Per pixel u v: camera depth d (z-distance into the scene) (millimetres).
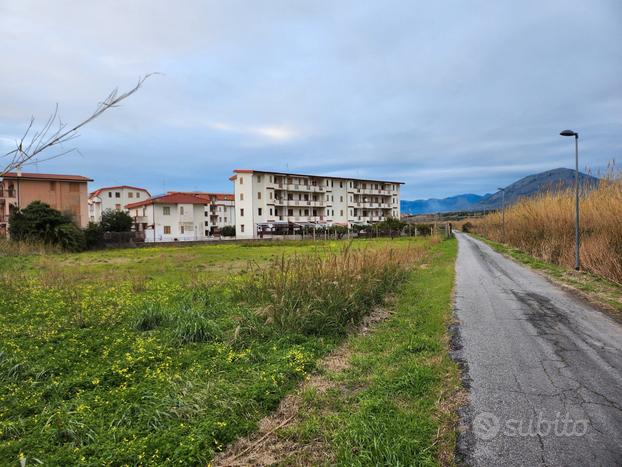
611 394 4355
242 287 9680
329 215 74938
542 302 9578
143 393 4305
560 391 4426
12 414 3865
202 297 9508
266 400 4250
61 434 3477
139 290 11258
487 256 22719
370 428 3557
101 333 6621
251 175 63688
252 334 6516
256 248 36062
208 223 81938
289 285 7879
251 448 3465
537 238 22906
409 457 3135
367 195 82688
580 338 6527
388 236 64938
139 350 5602
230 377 4844
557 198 22688
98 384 4570
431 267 17062
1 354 5078
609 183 17875
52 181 43688
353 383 4766
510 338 6500
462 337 6551
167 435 3486
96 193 77125
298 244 42312
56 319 7422
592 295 10391
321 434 3611
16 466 2992
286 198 69875
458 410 3977
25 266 18234
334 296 7539
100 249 37875
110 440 3395
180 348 5996
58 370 4977
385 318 8078
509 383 4641
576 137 15375
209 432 3551
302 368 5125
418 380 4637
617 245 13438
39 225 33062
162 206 62594
